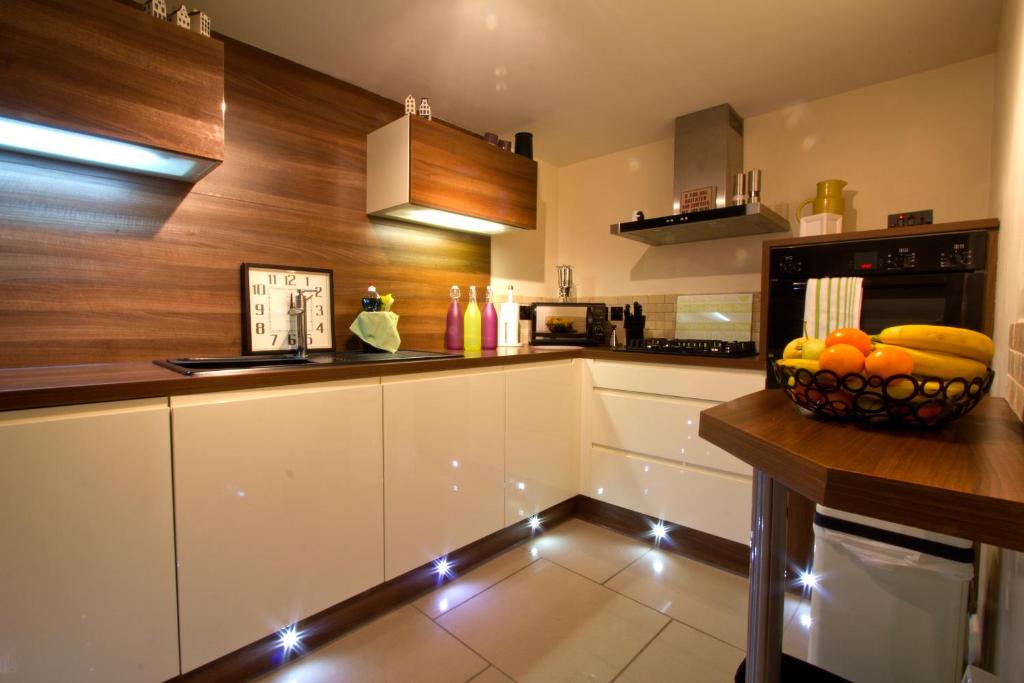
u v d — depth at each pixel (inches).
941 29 69.6
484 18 67.8
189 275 67.2
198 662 48.7
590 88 87.7
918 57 77.0
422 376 68.8
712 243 105.6
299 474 55.6
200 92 57.3
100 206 60.2
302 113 78.8
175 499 46.8
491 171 92.6
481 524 78.5
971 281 63.9
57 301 57.4
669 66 80.1
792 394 30.4
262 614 53.2
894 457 22.0
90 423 41.9
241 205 72.1
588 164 125.0
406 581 70.0
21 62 46.3
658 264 113.4
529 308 119.1
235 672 53.1
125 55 52.2
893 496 19.0
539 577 76.9
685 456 83.8
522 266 120.4
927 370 26.6
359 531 61.6
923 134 81.3
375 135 85.6
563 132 107.7
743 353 87.2
